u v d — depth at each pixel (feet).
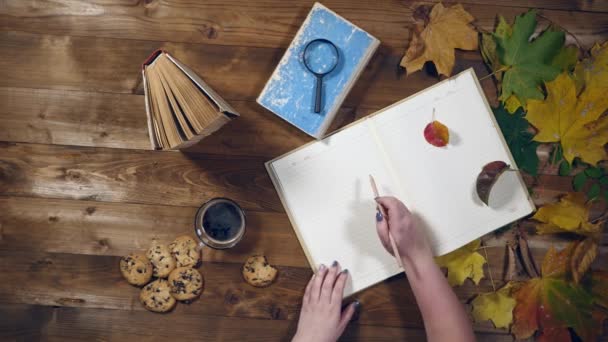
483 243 4.06
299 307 4.03
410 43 3.98
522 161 4.00
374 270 4.00
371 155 4.00
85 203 4.02
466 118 3.99
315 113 3.82
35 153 4.01
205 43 4.04
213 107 3.41
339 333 3.88
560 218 3.98
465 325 3.74
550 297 4.00
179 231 4.02
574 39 4.05
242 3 4.04
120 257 4.01
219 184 4.03
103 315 4.01
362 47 3.83
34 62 4.02
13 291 4.00
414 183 4.00
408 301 4.04
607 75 3.93
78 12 4.03
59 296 4.01
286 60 3.84
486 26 4.05
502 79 3.98
